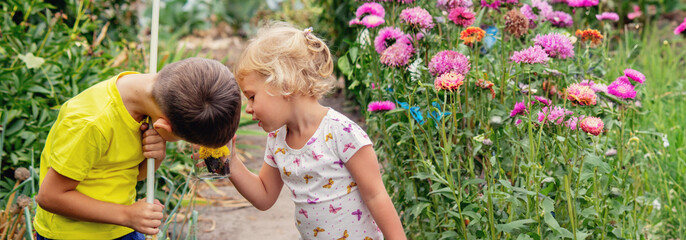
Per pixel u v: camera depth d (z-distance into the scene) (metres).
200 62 1.55
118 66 3.80
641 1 6.04
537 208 1.80
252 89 1.66
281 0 9.02
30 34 3.17
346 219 1.72
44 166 1.73
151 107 1.57
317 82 1.68
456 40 2.29
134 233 1.82
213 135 1.53
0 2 3.29
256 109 1.66
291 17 7.14
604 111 2.07
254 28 8.98
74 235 1.71
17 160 2.71
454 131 2.04
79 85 3.12
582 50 2.76
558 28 2.55
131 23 5.07
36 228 1.76
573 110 1.93
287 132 1.76
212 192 3.55
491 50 2.52
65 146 1.57
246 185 1.84
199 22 9.11
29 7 3.29
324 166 1.69
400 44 2.14
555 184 1.94
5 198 2.30
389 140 2.29
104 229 1.73
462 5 2.26
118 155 1.63
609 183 1.91
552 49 2.08
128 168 1.70
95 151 1.58
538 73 2.09
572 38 2.41
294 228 3.05
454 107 1.92
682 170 2.86
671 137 3.10
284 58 1.63
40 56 3.11
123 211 1.65
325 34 5.32
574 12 2.66
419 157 2.21
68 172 1.57
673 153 2.98
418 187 2.22
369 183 1.68
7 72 2.87
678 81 3.98
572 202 1.86
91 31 4.09
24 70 2.96
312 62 1.68
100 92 1.61
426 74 2.15
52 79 3.03
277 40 1.66
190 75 1.51
